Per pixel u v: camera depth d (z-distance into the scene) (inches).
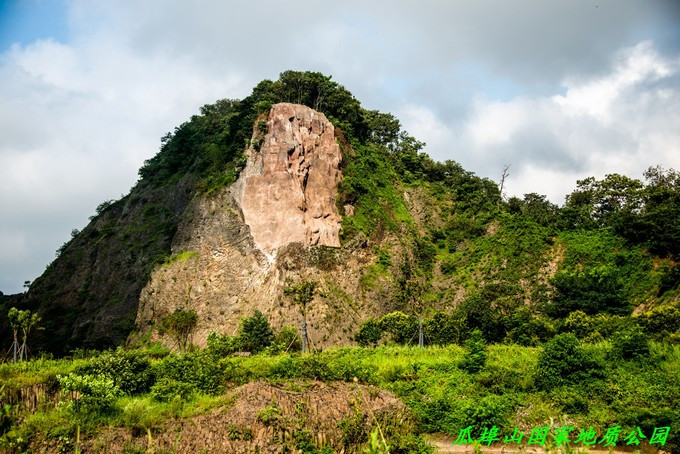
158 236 3339.1
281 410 962.7
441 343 1963.6
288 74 3506.4
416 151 4136.3
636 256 2536.9
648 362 1343.5
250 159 3068.4
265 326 2139.5
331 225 2878.9
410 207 3476.9
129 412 967.0
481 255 2997.0
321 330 2348.7
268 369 1304.1
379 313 2573.8
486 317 2063.2
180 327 2556.6
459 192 3639.3
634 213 2805.1
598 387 1241.4
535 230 2960.1
